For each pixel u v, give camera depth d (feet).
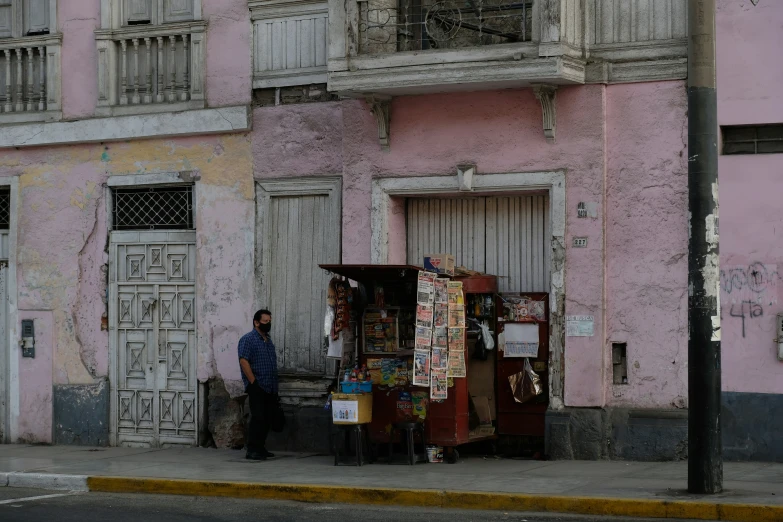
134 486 42.60
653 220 44.11
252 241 51.52
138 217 54.39
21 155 56.44
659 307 44.01
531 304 46.78
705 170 35.55
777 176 42.42
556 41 43.27
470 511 36.60
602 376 44.62
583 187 45.03
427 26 46.73
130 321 53.98
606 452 44.45
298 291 50.85
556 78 43.57
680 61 43.70
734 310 42.91
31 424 55.77
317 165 50.31
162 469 45.42
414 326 45.70
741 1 43.06
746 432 42.68
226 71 52.19
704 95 35.65
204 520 35.86
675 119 43.83
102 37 54.24
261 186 51.49
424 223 49.65
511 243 47.93
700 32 35.76
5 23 56.85
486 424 47.19
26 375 55.98
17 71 56.39
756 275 42.60
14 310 56.29
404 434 45.57
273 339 51.19
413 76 45.44
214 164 52.37
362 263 48.98
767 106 42.60
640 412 44.11
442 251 49.29
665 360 43.93
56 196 55.62
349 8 46.75
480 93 46.80
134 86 54.03
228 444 51.60
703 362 35.55
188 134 52.70
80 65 55.01
